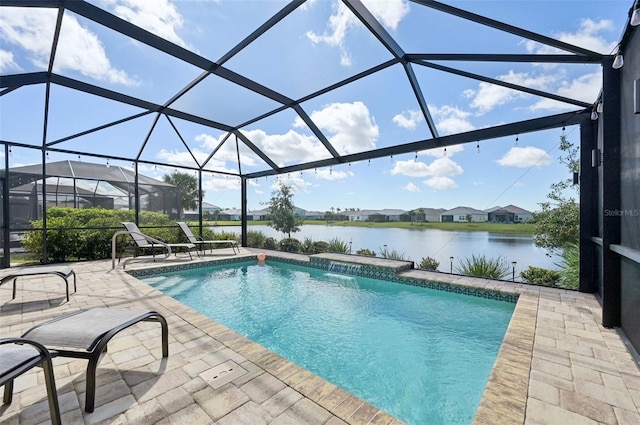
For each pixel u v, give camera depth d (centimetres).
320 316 465
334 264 736
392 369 312
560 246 569
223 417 176
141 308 381
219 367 234
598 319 339
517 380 217
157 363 240
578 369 232
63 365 238
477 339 377
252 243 1120
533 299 416
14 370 148
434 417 240
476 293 505
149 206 966
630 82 273
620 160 307
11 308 377
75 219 804
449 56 390
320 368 316
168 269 691
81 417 175
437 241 704
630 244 276
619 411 183
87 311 238
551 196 584
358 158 717
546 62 339
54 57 439
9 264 640
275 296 570
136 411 182
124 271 619
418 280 579
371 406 187
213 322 333
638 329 258
